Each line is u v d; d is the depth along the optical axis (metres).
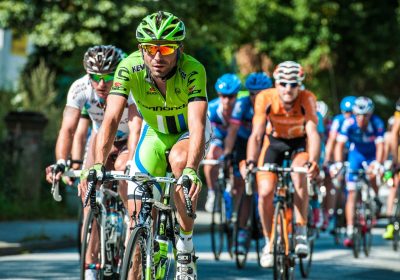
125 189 11.25
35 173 25.91
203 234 24.62
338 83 56.91
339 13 54.66
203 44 37.94
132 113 11.78
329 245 22.34
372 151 21.70
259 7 54.31
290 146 14.91
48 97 30.11
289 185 14.31
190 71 9.97
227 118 18.86
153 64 9.71
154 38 9.52
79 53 36.06
